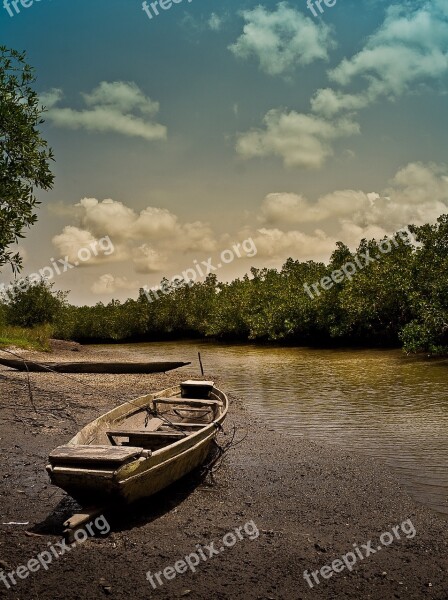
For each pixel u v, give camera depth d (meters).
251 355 33.47
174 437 8.22
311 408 14.39
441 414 12.95
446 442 10.49
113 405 14.19
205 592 5.27
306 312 37.16
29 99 15.05
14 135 14.48
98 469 6.38
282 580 5.54
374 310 31.66
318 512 7.39
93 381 19.23
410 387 17.05
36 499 7.47
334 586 5.43
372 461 9.52
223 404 10.83
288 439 11.17
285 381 20.08
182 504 7.61
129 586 5.34
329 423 12.50
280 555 6.09
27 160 14.84
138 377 20.89
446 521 7.04
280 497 7.94
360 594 5.28
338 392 16.80
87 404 14.20
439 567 5.83
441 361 23.08
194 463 8.31
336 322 35.31
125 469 6.38
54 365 21.23
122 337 63.34
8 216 14.25
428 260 28.56
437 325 24.42
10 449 9.65
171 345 50.44
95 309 69.69
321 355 30.47
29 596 5.11
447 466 9.10
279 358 30.28
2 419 11.65
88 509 6.52
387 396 15.66
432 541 6.46
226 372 24.05
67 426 11.47
